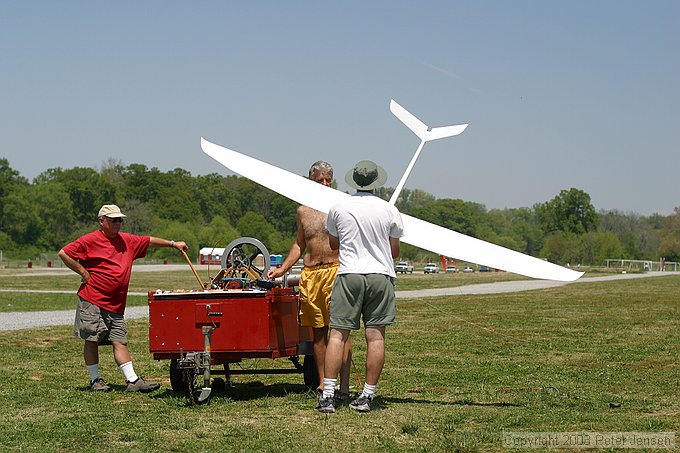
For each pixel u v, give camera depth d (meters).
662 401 9.16
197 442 7.11
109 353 14.02
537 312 25.20
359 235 8.42
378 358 8.44
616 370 11.84
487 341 16.14
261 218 158.62
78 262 10.04
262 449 6.85
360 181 8.65
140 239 10.47
